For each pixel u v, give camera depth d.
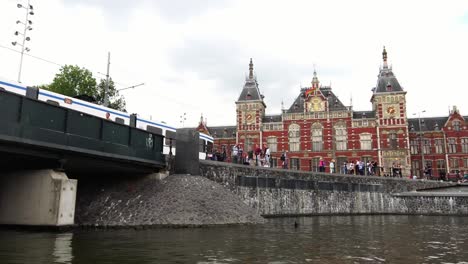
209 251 10.69
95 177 22.12
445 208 32.69
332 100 62.69
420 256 10.41
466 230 18.00
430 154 62.47
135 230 15.63
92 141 16.81
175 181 20.77
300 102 64.31
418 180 36.66
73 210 16.05
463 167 60.12
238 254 10.29
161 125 28.55
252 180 26.34
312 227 18.72
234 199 21.42
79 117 16.34
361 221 23.48
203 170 23.77
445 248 11.94
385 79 59.94
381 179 34.38
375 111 59.81
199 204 18.97
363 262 9.45
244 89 65.81
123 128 18.64
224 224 18.08
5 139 13.41
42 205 15.62
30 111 14.39
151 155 20.45
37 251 10.30
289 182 28.56
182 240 12.80
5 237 13.05
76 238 13.02
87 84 50.06
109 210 18.16
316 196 29.97
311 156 60.00
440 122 65.31
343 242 13.10
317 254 10.51
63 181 15.59
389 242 13.30
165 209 17.98
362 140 58.69
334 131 59.97
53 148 15.14
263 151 33.34
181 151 22.66
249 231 16.02
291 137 61.62
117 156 18.00
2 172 16.98
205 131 71.44
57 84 48.59
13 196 16.44
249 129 63.59
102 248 10.97
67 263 8.74
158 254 10.10
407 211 33.75
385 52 61.59
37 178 15.96
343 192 31.73
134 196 19.30
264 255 10.20
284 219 24.36
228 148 68.56
